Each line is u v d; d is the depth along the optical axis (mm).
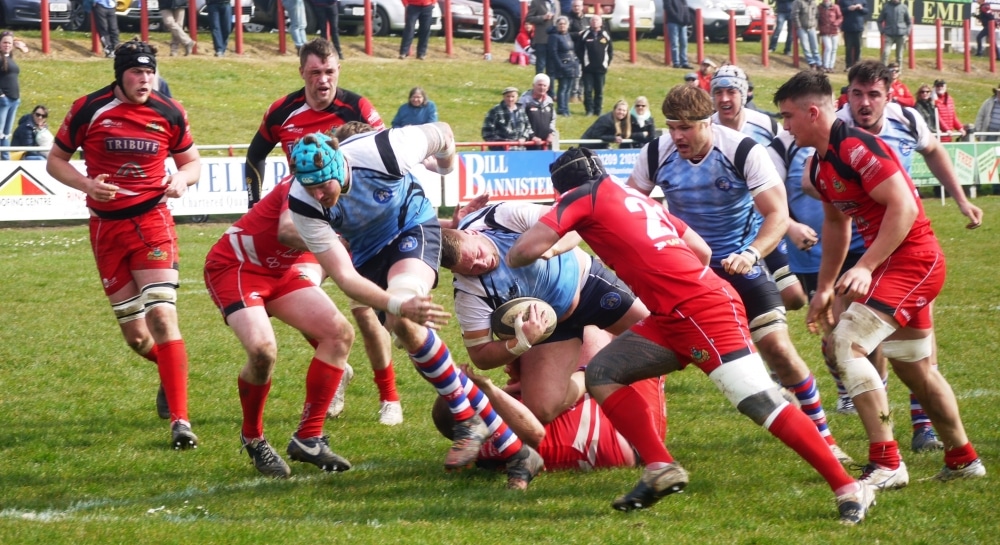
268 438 10586
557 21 38438
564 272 9344
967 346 14539
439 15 48531
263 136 11758
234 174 27141
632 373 7977
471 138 35938
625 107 30641
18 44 36000
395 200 8680
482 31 50312
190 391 12391
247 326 9172
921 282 8406
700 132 9461
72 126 10523
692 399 11992
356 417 11438
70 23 43938
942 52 61000
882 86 10203
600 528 7523
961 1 63750
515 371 10117
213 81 39531
